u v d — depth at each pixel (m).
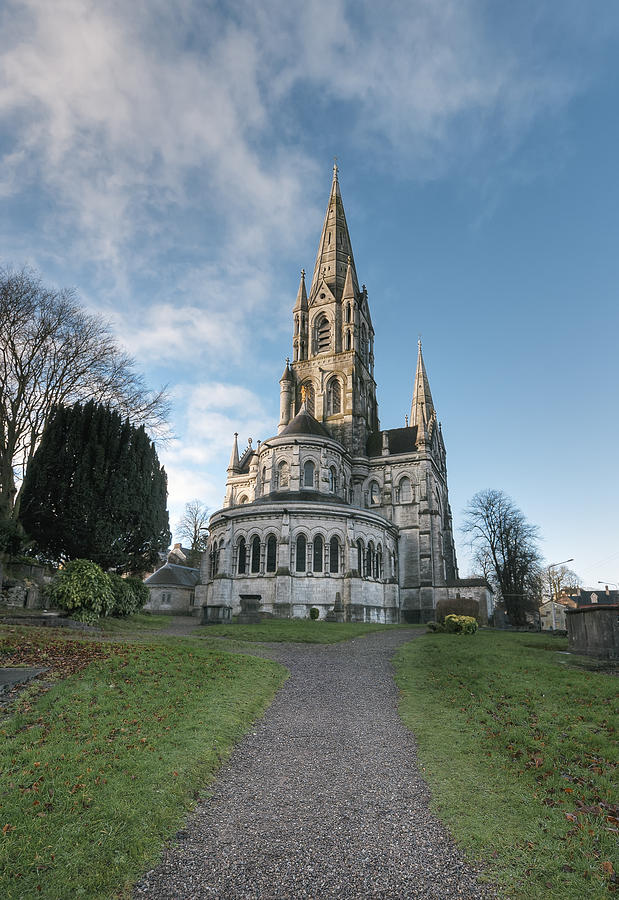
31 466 37.78
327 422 77.00
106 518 37.34
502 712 15.05
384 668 23.05
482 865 7.66
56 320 38.28
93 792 9.15
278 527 51.12
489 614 65.25
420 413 93.94
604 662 22.45
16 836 7.75
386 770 11.32
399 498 70.62
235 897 6.88
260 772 11.10
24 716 12.65
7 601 29.77
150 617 43.75
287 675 20.83
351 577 50.34
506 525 75.06
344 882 7.24
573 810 9.20
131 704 14.23
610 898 6.87
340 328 82.38
